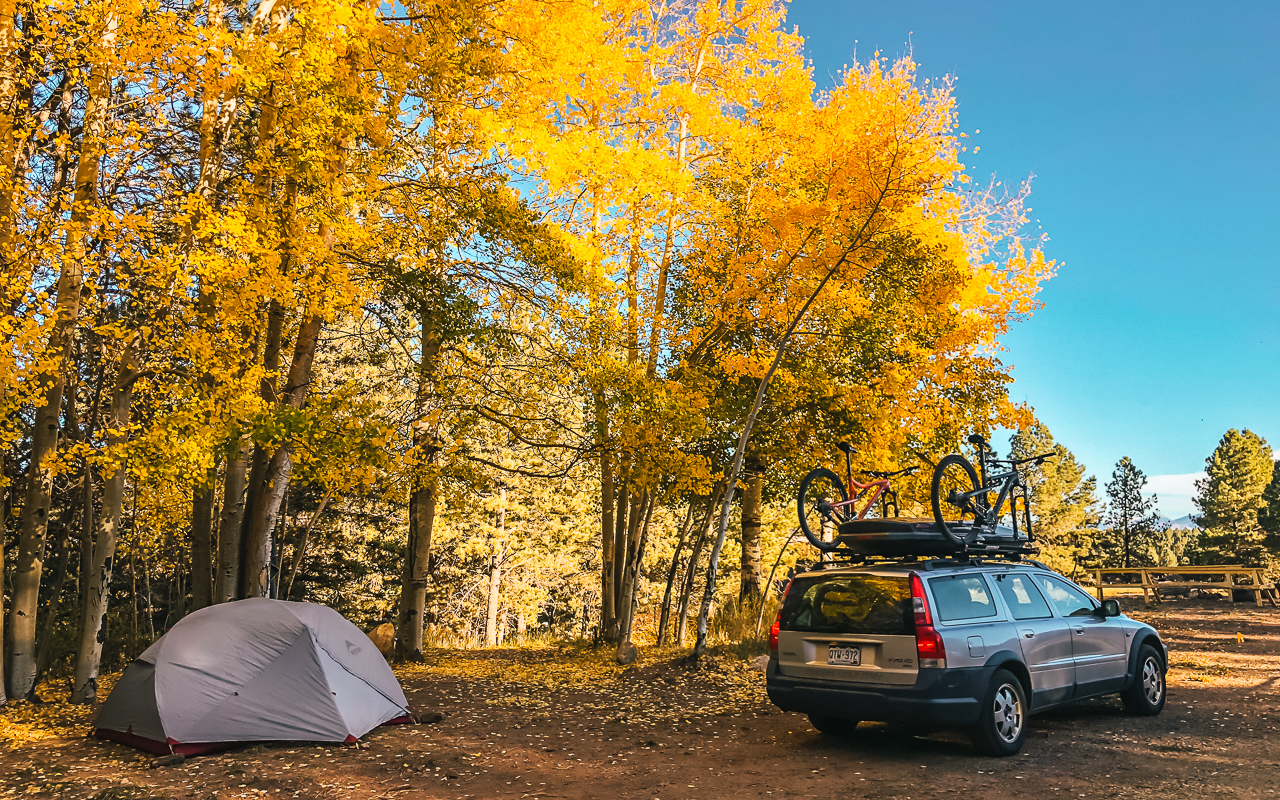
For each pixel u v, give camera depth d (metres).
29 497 8.55
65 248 6.86
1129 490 63.06
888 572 5.83
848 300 9.94
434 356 10.60
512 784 5.32
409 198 8.98
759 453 12.38
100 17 6.85
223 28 7.82
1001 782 4.88
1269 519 55.22
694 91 11.84
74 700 8.24
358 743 6.53
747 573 15.25
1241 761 5.18
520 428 11.02
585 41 9.83
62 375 8.34
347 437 8.35
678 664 10.53
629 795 4.96
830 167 9.41
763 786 5.04
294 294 7.61
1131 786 4.69
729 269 10.02
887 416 11.08
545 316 10.47
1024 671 5.87
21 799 5.09
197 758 6.13
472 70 8.77
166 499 10.24
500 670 11.21
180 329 7.98
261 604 7.03
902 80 8.91
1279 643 11.39
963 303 10.82
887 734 6.47
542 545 37.78
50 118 8.20
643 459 10.41
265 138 8.70
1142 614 15.86
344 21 7.54
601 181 9.90
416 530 12.36
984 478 7.14
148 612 15.64
